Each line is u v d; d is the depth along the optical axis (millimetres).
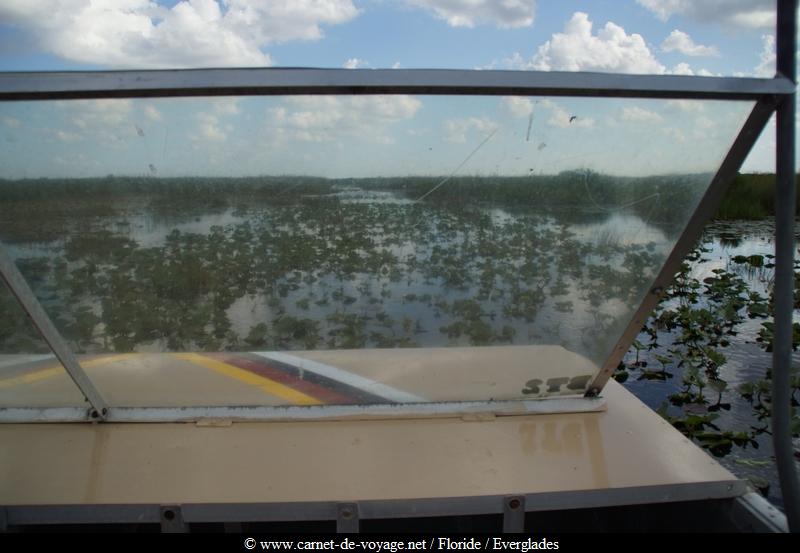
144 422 1692
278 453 1549
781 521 1304
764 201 17391
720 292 7762
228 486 1418
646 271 1516
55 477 1455
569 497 1394
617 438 1626
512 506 1378
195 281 1564
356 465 1496
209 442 1601
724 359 5148
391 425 1685
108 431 1658
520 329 1709
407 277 1595
